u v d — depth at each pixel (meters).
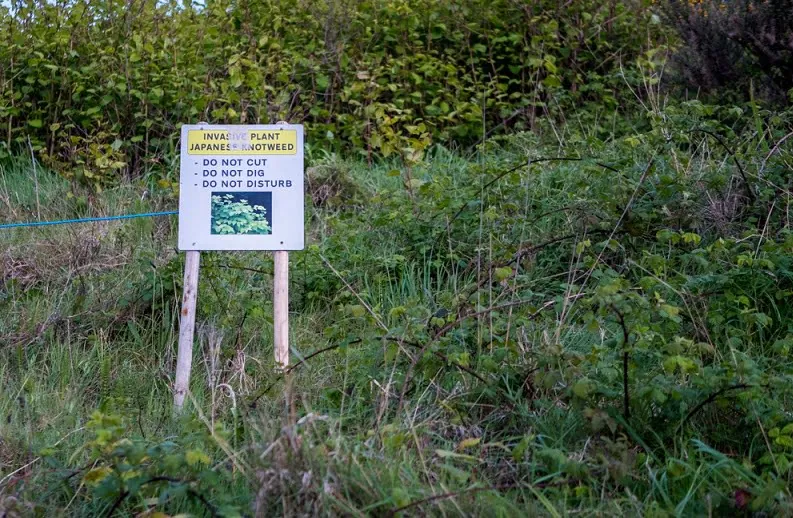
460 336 4.07
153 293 4.95
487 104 7.82
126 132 7.58
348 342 3.89
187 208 4.19
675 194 5.18
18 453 3.63
